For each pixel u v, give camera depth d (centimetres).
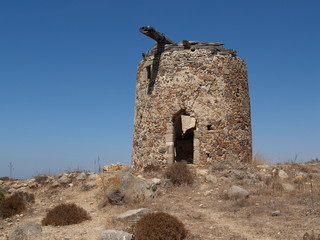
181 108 1600
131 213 917
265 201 1038
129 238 731
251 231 796
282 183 1226
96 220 970
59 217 952
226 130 1598
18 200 1151
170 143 1595
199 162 1552
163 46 1711
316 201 1001
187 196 1154
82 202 1198
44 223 949
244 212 948
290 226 812
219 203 1053
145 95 1727
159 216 789
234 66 1681
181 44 1680
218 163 1473
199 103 1590
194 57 1627
